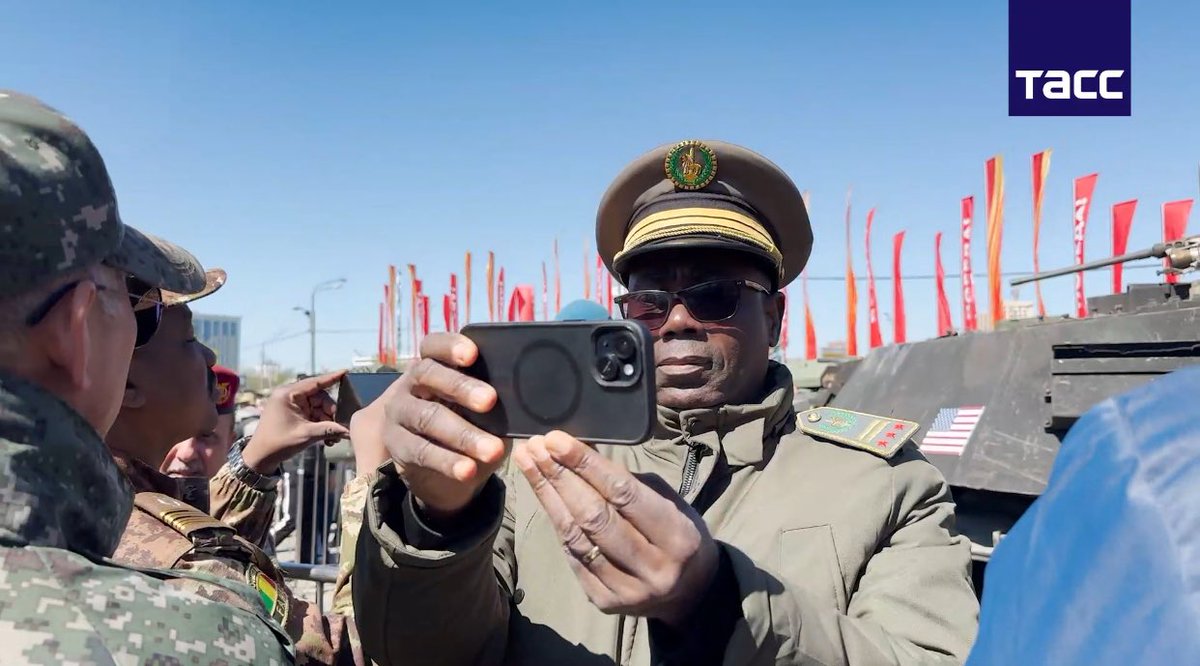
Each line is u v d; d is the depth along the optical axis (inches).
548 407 51.5
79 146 50.7
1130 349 174.2
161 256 65.7
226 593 56.1
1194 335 175.5
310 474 263.9
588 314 162.1
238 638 50.2
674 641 55.4
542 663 72.9
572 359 50.9
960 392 223.6
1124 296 245.9
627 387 48.9
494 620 70.8
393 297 1178.6
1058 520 30.2
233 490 116.0
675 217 83.4
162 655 44.9
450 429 50.8
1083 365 178.9
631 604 50.3
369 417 91.5
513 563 81.0
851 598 71.9
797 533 74.3
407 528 61.1
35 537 45.4
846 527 73.8
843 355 604.1
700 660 53.7
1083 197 590.6
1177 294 230.1
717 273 83.6
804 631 55.4
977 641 32.1
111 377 56.2
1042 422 191.3
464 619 65.6
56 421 47.9
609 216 96.8
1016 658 28.7
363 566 65.6
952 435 210.4
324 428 114.6
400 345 1158.3
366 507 63.0
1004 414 201.6
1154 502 26.6
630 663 71.4
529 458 49.5
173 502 78.3
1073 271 278.7
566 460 48.8
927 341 263.1
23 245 46.6
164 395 90.2
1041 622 28.3
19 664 40.6
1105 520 27.8
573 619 74.9
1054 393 181.5
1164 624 24.1
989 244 649.6
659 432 85.7
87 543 50.2
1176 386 29.8
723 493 79.8
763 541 74.7
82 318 50.3
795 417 91.7
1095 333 192.4
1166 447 27.8
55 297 49.0
